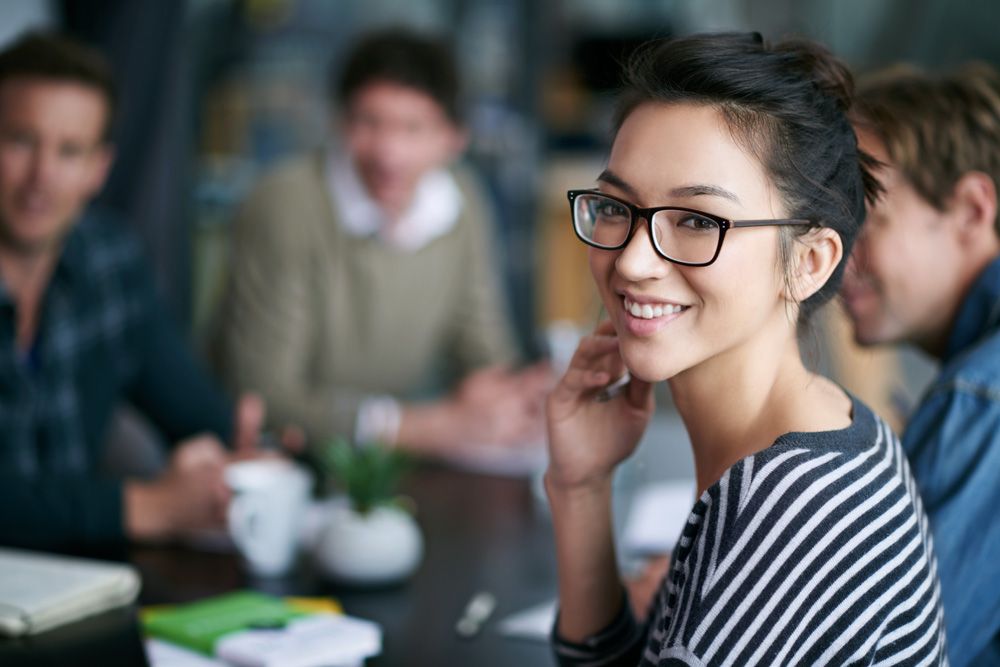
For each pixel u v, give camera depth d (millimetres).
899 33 5543
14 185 1837
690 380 871
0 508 1631
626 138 835
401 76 2469
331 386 2693
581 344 1062
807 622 763
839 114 862
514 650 1254
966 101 1178
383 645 1266
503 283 4469
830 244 845
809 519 768
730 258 799
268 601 1337
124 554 1610
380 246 2641
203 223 3434
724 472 828
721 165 797
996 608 1054
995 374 1071
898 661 797
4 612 1226
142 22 2967
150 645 1220
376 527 1479
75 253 2043
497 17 4395
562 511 1090
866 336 1256
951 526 1048
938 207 1187
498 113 4441
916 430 1095
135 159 3004
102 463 2387
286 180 2633
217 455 1710
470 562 1592
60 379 2020
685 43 840
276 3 3592
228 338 2580
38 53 1826
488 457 2219
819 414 839
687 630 787
